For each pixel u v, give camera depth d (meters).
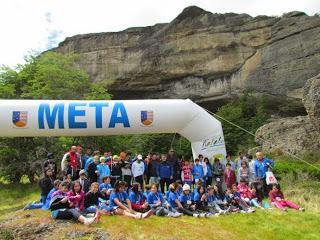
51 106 13.25
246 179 12.77
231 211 11.16
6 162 21.31
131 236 8.48
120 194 10.43
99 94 23.73
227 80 36.28
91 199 10.17
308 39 31.95
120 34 40.06
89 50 40.75
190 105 13.75
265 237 9.00
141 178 12.34
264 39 34.97
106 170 11.66
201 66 36.94
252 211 11.11
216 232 9.13
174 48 37.75
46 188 10.77
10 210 13.58
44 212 9.99
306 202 12.77
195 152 13.88
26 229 8.96
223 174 13.22
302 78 31.67
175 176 12.69
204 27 37.16
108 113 13.34
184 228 9.27
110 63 39.62
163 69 37.81
